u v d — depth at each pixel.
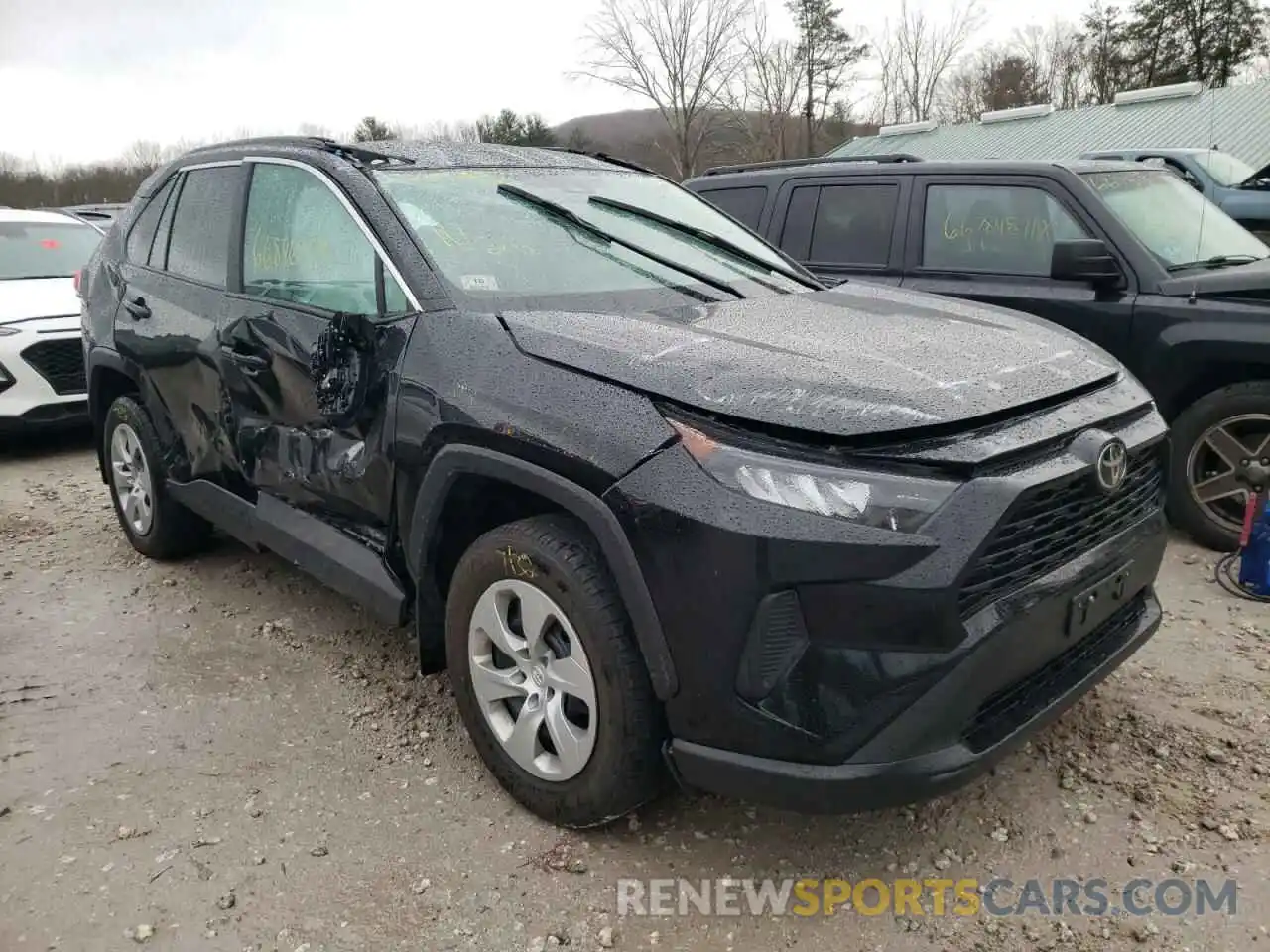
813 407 2.31
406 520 2.97
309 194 3.51
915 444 2.27
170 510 4.62
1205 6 36.94
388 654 3.89
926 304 3.51
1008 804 2.90
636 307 3.11
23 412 6.82
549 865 2.66
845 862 2.68
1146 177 5.54
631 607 2.39
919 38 37.66
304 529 3.57
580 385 2.52
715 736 2.35
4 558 4.97
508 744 2.83
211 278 4.00
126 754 3.21
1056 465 2.39
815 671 2.23
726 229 4.13
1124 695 3.48
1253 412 4.53
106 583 4.63
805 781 2.25
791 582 2.20
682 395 2.38
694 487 2.27
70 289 7.57
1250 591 4.27
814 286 3.79
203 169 4.28
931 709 2.23
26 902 2.53
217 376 3.82
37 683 3.68
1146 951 2.35
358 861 2.69
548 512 2.80
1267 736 3.20
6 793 3.00
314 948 2.38
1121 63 39.03
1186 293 4.68
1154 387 4.79
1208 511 4.77
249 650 3.94
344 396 3.02
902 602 2.16
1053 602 2.43
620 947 2.39
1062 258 4.82
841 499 2.19
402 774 3.09
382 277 3.13
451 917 2.48
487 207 3.46
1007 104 38.66
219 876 2.63
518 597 2.72
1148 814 2.83
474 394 2.69
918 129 24.22
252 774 3.10
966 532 2.19
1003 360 2.76
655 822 2.83
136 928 2.44
